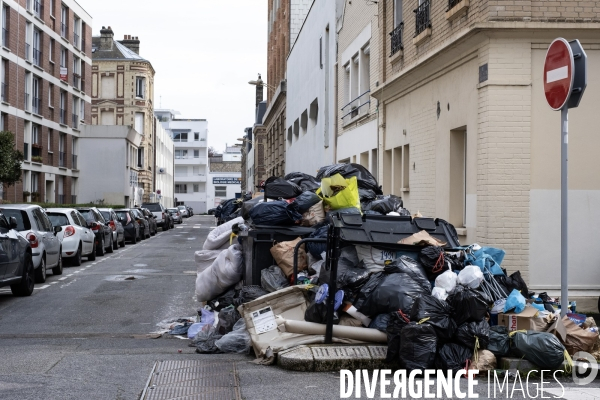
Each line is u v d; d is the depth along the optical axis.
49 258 17.95
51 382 6.78
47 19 48.38
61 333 10.43
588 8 11.39
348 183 10.05
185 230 54.19
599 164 11.57
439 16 14.09
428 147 15.16
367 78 22.48
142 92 78.75
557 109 7.66
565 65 7.41
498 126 11.49
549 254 11.49
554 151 11.52
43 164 48.34
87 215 26.36
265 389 6.42
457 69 13.20
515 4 11.37
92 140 59.09
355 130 23.12
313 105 33.06
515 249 11.48
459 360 6.96
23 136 44.34
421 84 15.59
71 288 16.06
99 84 77.69
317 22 30.78
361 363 7.22
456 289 7.41
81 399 6.15
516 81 11.45
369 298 7.66
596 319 10.36
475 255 8.56
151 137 83.44
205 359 7.98
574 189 11.55
